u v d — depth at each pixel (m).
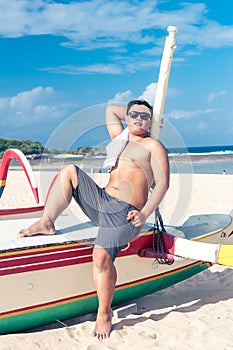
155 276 4.14
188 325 3.69
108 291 3.56
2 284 3.36
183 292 4.57
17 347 3.30
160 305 4.18
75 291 3.69
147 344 3.34
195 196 11.73
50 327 3.71
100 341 3.40
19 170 21.78
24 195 11.89
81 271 3.70
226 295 4.46
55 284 3.59
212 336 3.47
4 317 3.42
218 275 5.12
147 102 3.79
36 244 3.50
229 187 13.84
